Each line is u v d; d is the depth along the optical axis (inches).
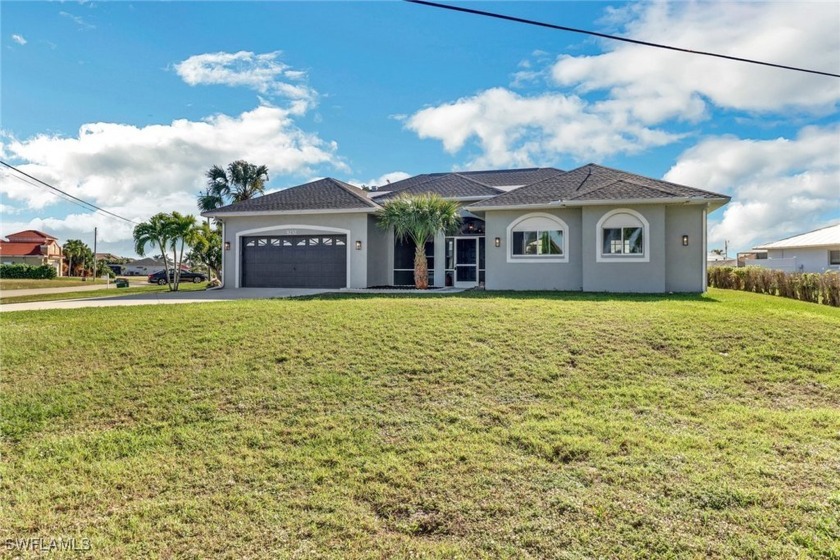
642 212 660.7
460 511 157.6
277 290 750.5
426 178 1037.8
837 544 134.7
